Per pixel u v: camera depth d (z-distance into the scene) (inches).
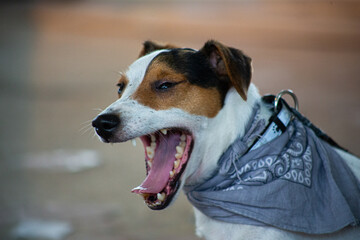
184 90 106.7
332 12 816.9
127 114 105.3
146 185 107.8
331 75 449.7
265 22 748.0
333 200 97.6
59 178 222.7
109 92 392.8
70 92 392.2
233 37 636.7
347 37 636.7
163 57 110.4
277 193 96.3
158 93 107.7
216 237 104.3
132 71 113.6
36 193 204.7
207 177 108.5
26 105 353.1
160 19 780.6
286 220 95.3
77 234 168.9
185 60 108.6
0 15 816.9
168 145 113.3
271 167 98.7
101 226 175.5
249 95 109.0
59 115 327.3
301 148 101.6
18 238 166.4
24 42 616.1
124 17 802.2
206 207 103.7
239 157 103.2
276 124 104.0
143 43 135.6
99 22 762.2
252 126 104.7
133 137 105.3
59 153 257.4
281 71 464.4
